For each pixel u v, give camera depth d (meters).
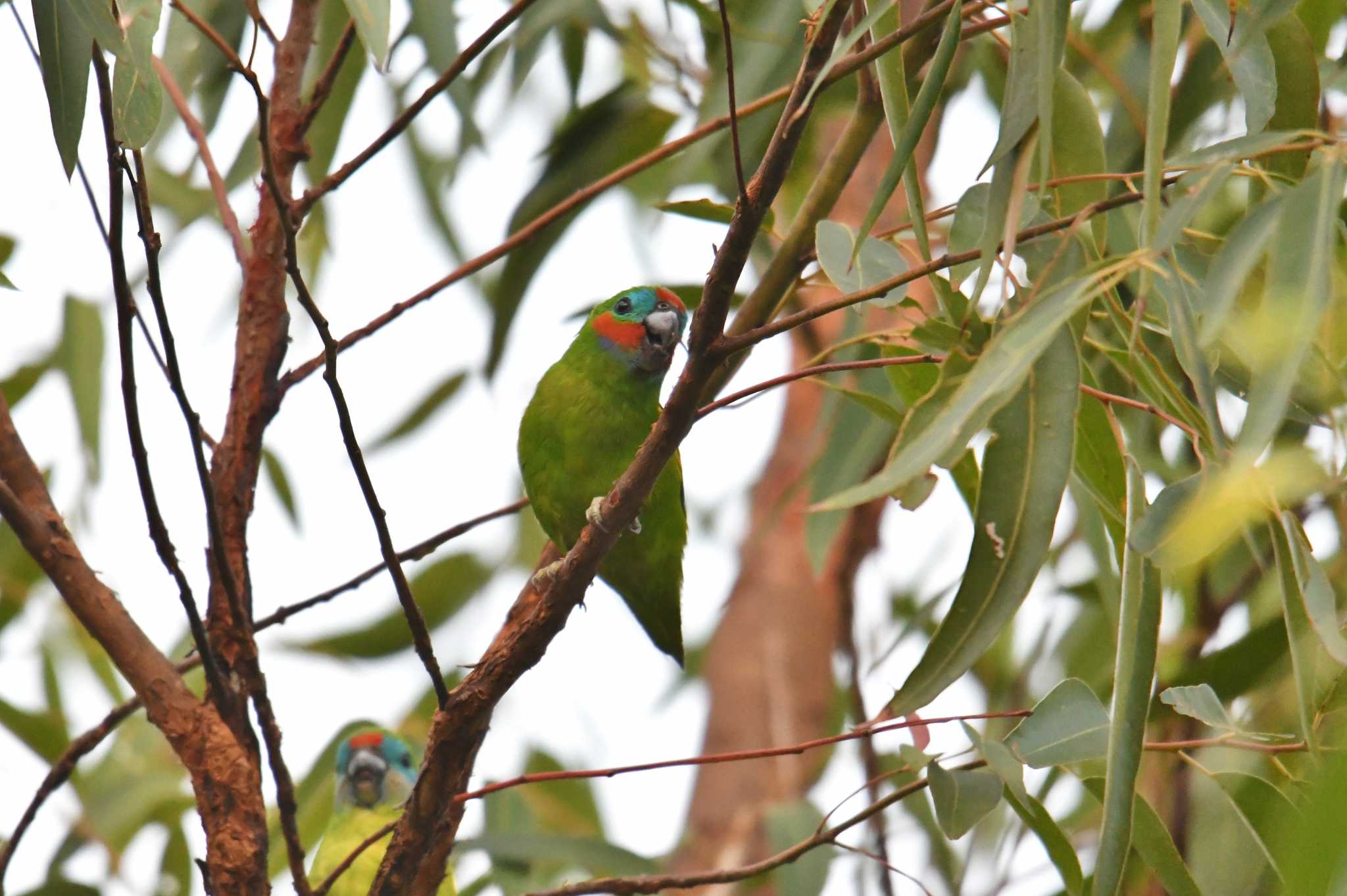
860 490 3.37
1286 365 3.16
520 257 7.82
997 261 4.49
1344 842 2.62
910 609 10.08
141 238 4.25
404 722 9.33
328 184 5.61
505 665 4.72
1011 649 9.32
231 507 5.36
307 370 5.58
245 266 5.64
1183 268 5.03
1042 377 4.15
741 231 3.94
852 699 9.11
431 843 4.93
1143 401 5.36
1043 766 4.67
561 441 7.54
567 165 8.02
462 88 7.40
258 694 4.99
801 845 5.07
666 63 8.42
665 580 7.53
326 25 8.08
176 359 4.48
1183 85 6.66
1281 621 6.23
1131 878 6.53
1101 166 4.70
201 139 6.13
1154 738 6.78
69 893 7.34
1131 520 4.19
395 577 4.54
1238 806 5.07
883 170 10.09
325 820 9.88
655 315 7.56
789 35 6.91
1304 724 4.03
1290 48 4.84
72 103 4.16
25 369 8.75
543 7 7.53
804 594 11.17
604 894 6.05
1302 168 4.75
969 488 5.90
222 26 7.83
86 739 5.54
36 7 4.17
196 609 4.79
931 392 4.10
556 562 6.12
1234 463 3.15
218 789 4.89
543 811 9.62
